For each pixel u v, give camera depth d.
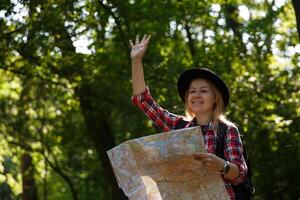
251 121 21.08
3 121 20.97
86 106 19.84
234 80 20.61
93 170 28.77
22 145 21.53
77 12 17.09
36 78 19.78
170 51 20.88
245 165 5.67
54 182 33.78
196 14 19.88
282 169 22.20
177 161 5.57
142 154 5.62
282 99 21.11
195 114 6.13
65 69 18.62
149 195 5.67
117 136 25.14
